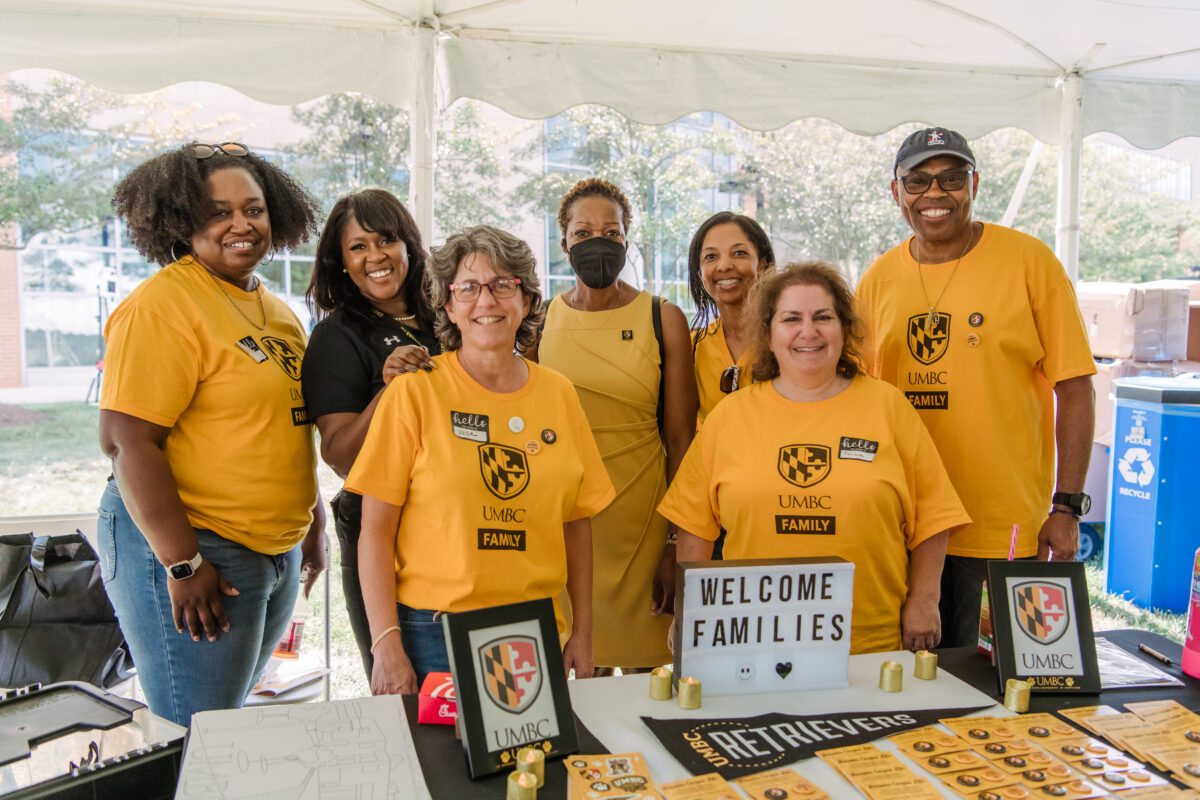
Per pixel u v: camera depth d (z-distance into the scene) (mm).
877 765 1294
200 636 1975
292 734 1366
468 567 1726
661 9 3258
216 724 1380
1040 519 2406
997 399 2336
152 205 2016
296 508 2154
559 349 2645
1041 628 1592
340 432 2051
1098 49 3818
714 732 1406
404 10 3188
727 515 2023
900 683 1575
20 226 11750
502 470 1760
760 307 2078
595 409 2615
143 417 1896
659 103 3609
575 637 1938
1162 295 5336
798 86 3754
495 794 1228
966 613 2385
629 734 1414
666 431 2703
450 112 11742
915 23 3469
